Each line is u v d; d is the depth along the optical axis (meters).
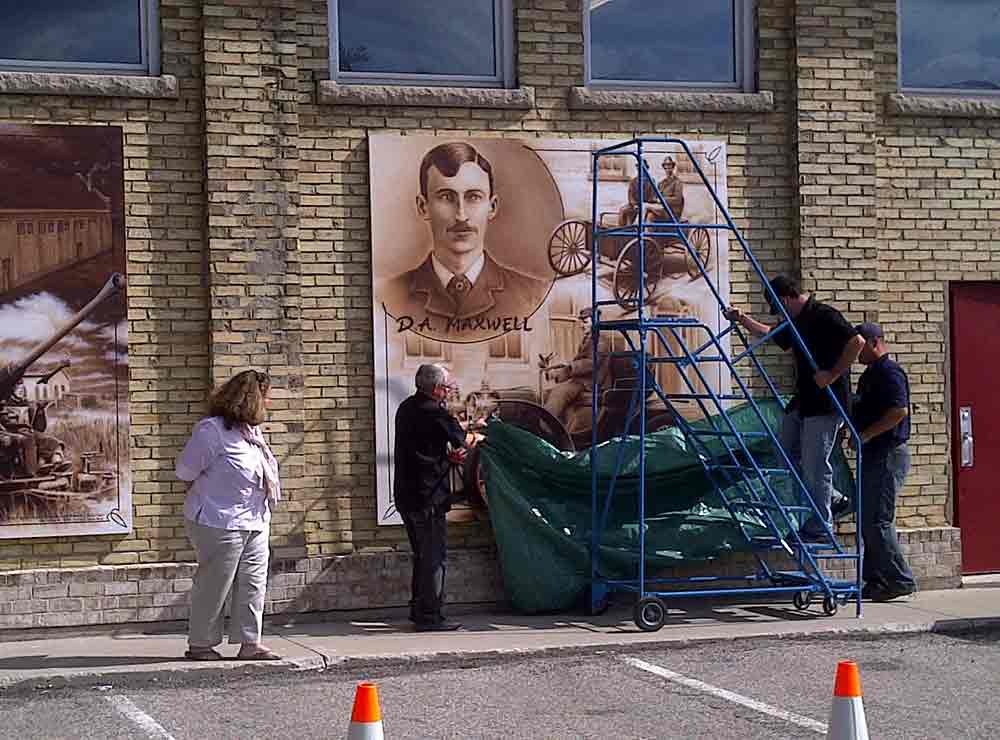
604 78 11.76
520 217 11.34
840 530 11.83
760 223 11.89
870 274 11.98
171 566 10.55
